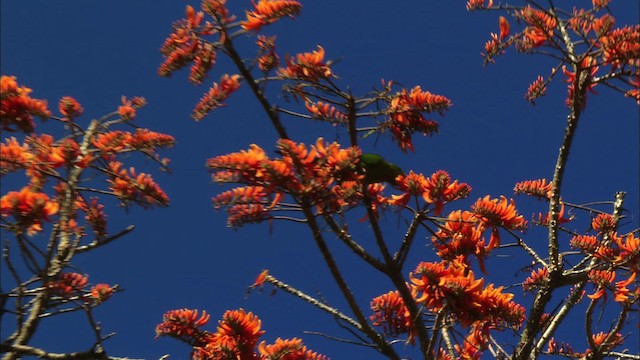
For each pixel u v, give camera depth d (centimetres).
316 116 664
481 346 799
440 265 676
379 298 770
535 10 748
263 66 670
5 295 614
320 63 653
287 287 730
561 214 831
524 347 770
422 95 651
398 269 722
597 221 870
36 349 612
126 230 698
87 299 667
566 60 755
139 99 692
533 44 774
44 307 643
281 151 601
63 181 650
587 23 769
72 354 616
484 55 782
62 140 652
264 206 649
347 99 653
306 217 646
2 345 608
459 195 694
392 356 703
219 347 726
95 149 669
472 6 764
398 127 662
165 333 736
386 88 657
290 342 739
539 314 781
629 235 779
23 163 633
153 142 669
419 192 686
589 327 837
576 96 774
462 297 663
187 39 675
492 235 744
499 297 669
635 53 720
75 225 709
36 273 619
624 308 823
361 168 655
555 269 791
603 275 779
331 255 675
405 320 764
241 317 744
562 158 806
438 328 683
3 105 635
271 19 654
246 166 596
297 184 608
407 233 720
